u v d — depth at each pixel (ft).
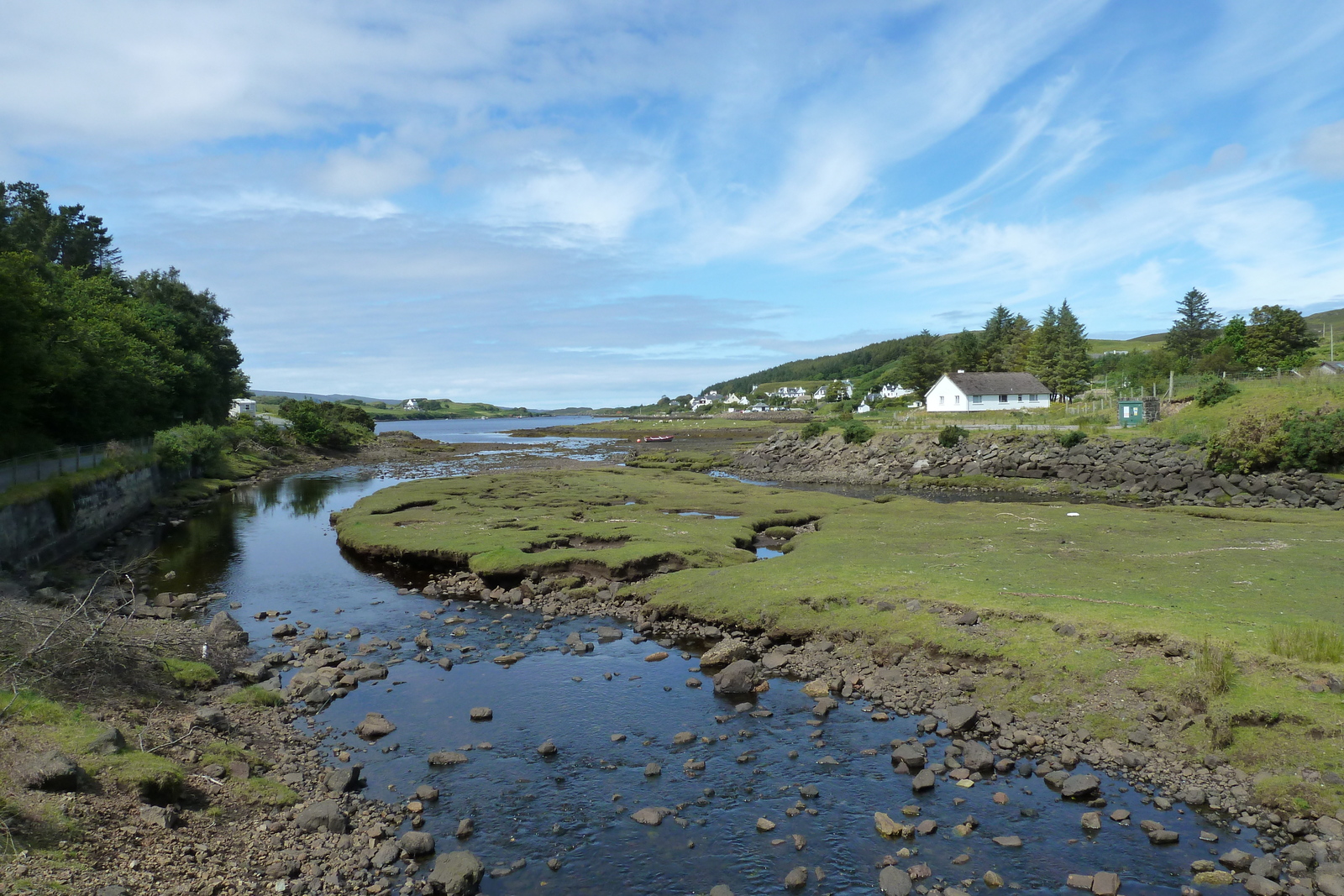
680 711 59.21
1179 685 53.26
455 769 50.14
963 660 62.95
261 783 45.27
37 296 126.93
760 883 38.17
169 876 33.96
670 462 300.20
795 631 73.15
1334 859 38.34
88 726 43.86
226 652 69.51
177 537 141.79
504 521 131.75
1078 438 222.28
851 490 217.15
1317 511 137.18
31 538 105.91
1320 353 317.42
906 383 524.52
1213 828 42.34
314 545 132.57
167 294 297.33
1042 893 36.91
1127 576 80.12
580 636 78.13
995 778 48.26
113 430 180.34
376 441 442.09
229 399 329.52
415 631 81.25
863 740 53.88
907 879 37.58
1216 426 203.10
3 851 31.12
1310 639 54.29
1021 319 507.30
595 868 39.52
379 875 38.24
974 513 135.44
